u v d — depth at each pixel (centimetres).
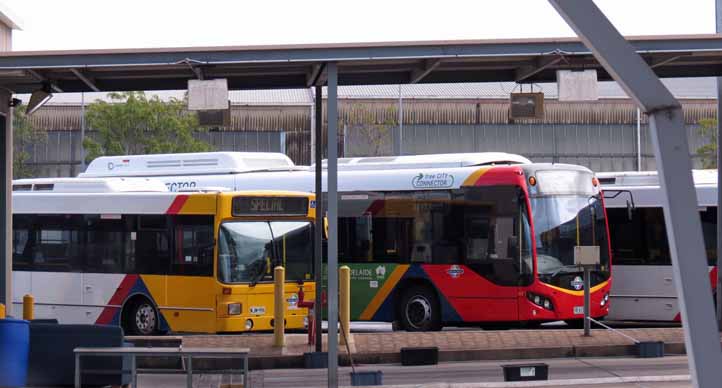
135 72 1773
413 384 1736
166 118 5050
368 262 2680
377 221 2680
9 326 1474
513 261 2491
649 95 798
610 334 2316
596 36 802
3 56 1630
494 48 1608
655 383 1730
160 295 2466
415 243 2625
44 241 2681
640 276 2700
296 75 1875
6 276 2002
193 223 2423
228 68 1723
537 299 2475
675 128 794
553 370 1930
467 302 2545
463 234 2564
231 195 2397
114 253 2556
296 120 5869
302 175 2827
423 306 2608
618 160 6056
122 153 5075
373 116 5816
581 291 2522
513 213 2503
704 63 1822
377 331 2894
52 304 2650
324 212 2694
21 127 5428
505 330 2544
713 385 762
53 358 1510
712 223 2612
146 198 2514
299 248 2475
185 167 2986
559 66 1705
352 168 2750
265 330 2409
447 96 5984
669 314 2666
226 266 2370
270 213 2442
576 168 2578
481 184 2553
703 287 775
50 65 1630
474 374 1902
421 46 1599
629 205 2588
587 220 2559
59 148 5966
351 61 1611
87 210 2614
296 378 1880
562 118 6034
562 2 803
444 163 2641
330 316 1608
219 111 1741
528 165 2534
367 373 1716
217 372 1470
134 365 1441
